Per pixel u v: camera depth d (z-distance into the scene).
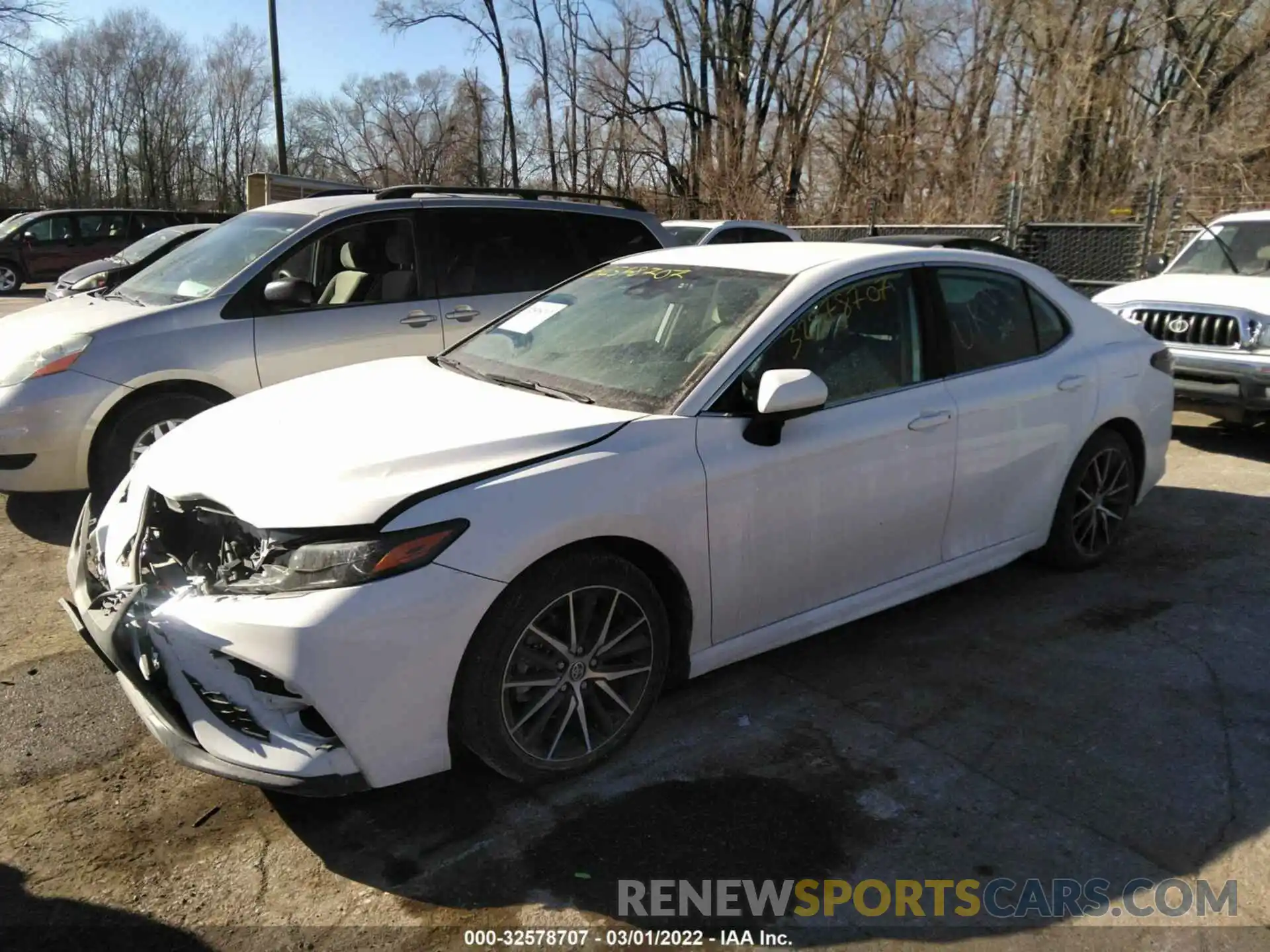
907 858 2.78
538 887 2.64
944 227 14.71
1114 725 3.49
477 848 2.80
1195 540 5.40
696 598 3.27
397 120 32.75
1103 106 18.59
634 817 2.94
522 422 3.14
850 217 20.09
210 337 5.49
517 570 2.78
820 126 21.47
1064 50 18.78
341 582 2.60
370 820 2.92
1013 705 3.62
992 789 3.10
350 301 5.98
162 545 3.07
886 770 3.19
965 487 4.06
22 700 3.58
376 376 3.90
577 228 6.89
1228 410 7.09
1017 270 4.50
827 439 3.52
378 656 2.61
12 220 21.91
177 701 2.76
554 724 3.02
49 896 2.60
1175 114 18.27
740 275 3.88
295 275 5.84
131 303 5.89
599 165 24.34
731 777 3.14
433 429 3.10
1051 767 3.22
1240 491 6.37
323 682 2.56
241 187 50.66
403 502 2.70
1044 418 4.36
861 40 20.70
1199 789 3.12
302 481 2.81
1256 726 3.49
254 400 3.67
